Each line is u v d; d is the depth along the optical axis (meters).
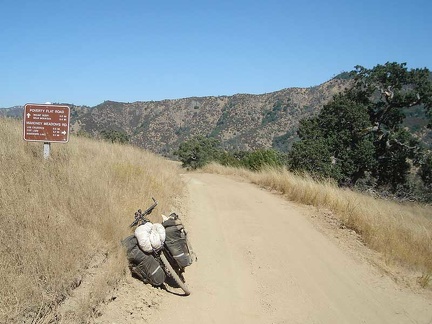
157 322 4.76
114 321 4.44
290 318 5.44
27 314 3.81
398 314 6.00
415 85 31.27
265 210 11.30
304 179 15.92
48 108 8.00
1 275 3.98
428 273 7.86
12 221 4.90
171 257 5.81
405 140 30.92
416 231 10.07
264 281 6.52
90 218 5.88
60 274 4.41
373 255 8.47
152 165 12.70
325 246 8.56
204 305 5.45
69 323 3.99
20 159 7.48
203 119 125.06
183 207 10.20
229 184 16.81
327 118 30.64
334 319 5.56
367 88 32.06
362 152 29.30
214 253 7.50
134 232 5.98
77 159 8.94
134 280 5.50
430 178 30.52
